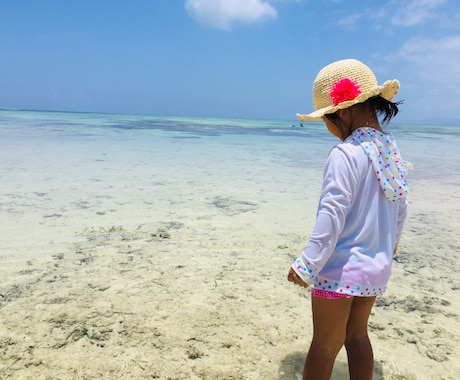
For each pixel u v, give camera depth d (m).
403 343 2.29
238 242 3.89
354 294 1.48
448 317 2.59
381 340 2.31
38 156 9.42
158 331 2.31
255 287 2.92
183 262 3.35
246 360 2.09
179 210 4.96
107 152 10.95
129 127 28.05
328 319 1.57
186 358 2.09
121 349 2.13
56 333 2.25
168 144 14.72
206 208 5.12
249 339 2.27
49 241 3.69
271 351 2.17
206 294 2.78
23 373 1.92
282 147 15.36
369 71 1.68
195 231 4.16
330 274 1.51
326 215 1.46
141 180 6.87
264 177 7.70
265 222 4.57
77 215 4.54
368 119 1.61
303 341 2.27
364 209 1.51
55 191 5.73
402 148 17.08
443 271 3.35
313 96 1.74
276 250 3.72
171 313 2.51
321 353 1.60
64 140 14.55
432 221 4.93
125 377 1.93
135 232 4.05
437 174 8.99
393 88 1.54
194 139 18.33
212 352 2.14
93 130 22.38
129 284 2.90
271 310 2.60
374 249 1.53
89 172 7.46
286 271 3.25
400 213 1.70
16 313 2.45
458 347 2.27
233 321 2.45
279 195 6.06
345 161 1.49
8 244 3.57
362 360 1.74
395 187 1.54
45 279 2.94
